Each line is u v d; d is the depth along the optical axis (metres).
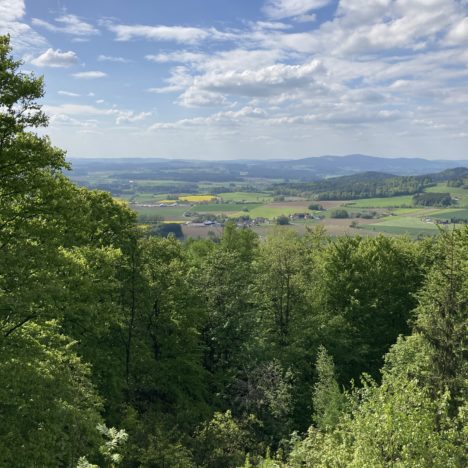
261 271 44.16
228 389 34.88
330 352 40.19
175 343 33.59
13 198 17.06
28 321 18.56
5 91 15.23
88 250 24.25
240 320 35.75
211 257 38.66
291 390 35.09
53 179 17.42
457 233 38.22
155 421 27.86
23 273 15.91
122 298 31.25
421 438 14.35
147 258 32.66
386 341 43.53
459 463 14.49
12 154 15.84
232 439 26.97
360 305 42.38
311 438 21.45
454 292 26.12
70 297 18.61
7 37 15.42
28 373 16.67
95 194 31.86
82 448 18.08
